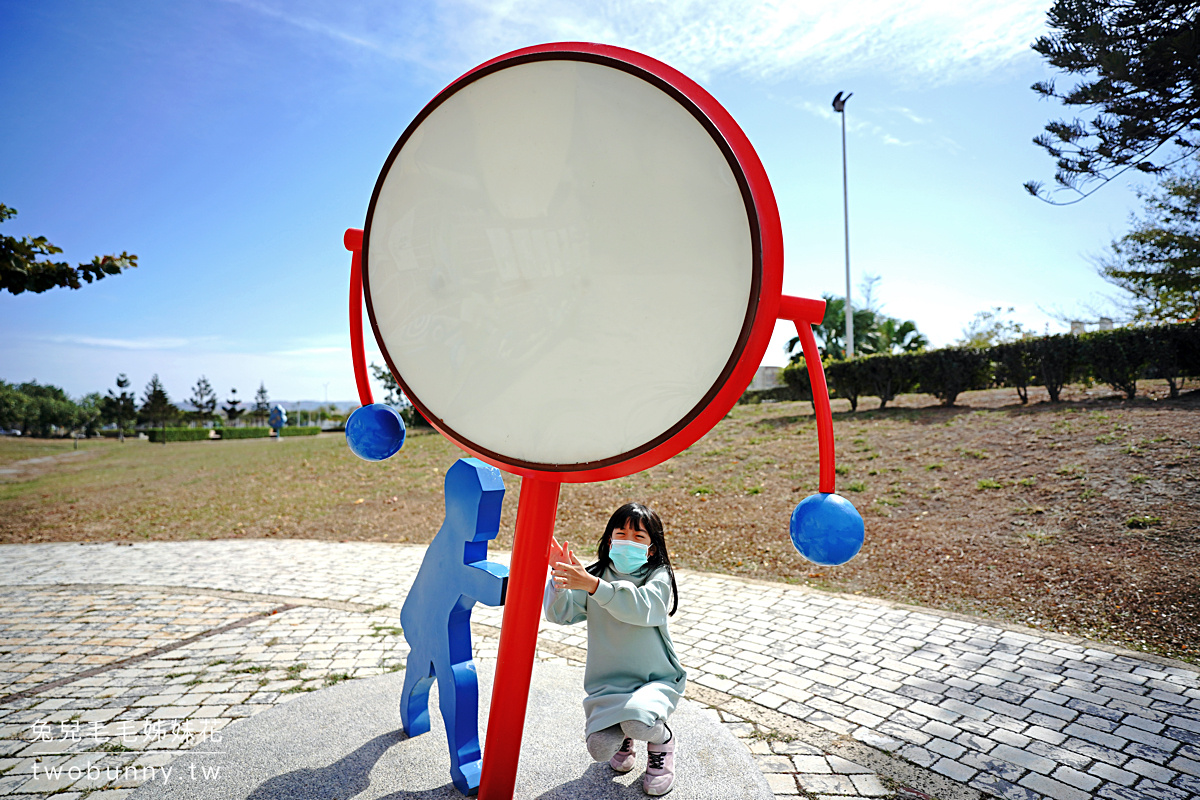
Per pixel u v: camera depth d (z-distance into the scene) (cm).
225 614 579
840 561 180
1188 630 487
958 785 303
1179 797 294
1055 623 525
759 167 158
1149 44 777
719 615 563
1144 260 1249
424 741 299
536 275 168
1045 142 914
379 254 195
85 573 756
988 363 1155
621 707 246
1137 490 724
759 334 152
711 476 1089
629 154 157
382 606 603
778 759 326
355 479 1392
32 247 633
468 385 181
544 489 202
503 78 168
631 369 161
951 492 838
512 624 204
